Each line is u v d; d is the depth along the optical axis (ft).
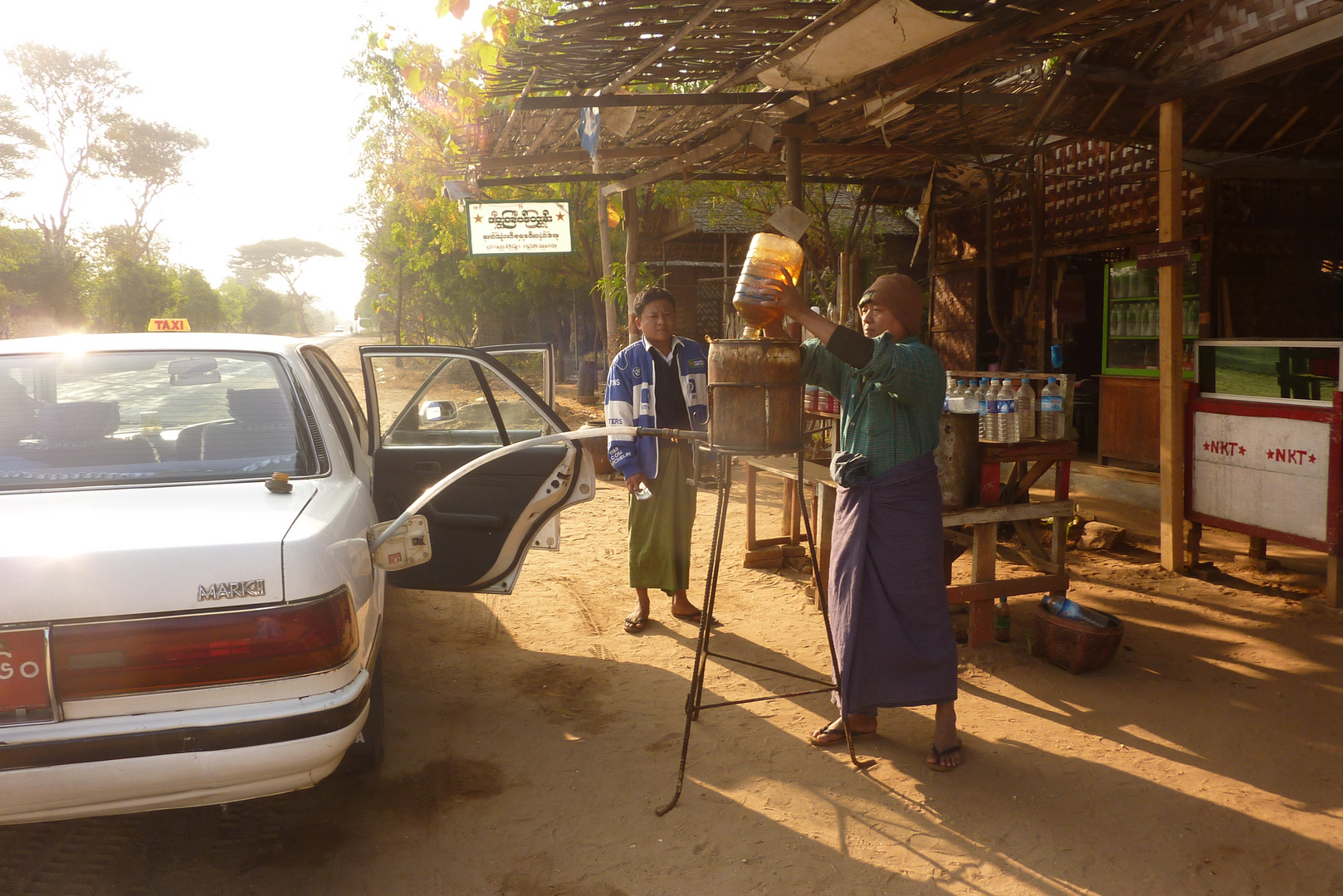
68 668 6.90
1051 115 20.12
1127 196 28.60
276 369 10.50
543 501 13.48
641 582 16.05
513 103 18.06
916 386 10.05
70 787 6.89
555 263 59.11
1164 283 18.80
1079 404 33.42
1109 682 13.58
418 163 45.32
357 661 8.12
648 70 16.72
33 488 8.67
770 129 19.86
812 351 11.27
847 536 10.85
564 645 15.55
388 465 13.75
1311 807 10.04
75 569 6.96
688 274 63.62
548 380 15.01
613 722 12.45
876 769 11.02
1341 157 23.91
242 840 9.55
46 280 112.37
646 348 15.43
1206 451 18.48
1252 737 11.74
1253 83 19.38
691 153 24.09
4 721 6.89
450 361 14.44
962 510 14.85
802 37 14.20
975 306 36.73
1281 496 17.06
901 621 10.74
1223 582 18.22
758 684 13.69
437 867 9.06
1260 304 27.02
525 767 11.18
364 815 10.06
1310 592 17.38
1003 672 14.05
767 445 10.02
